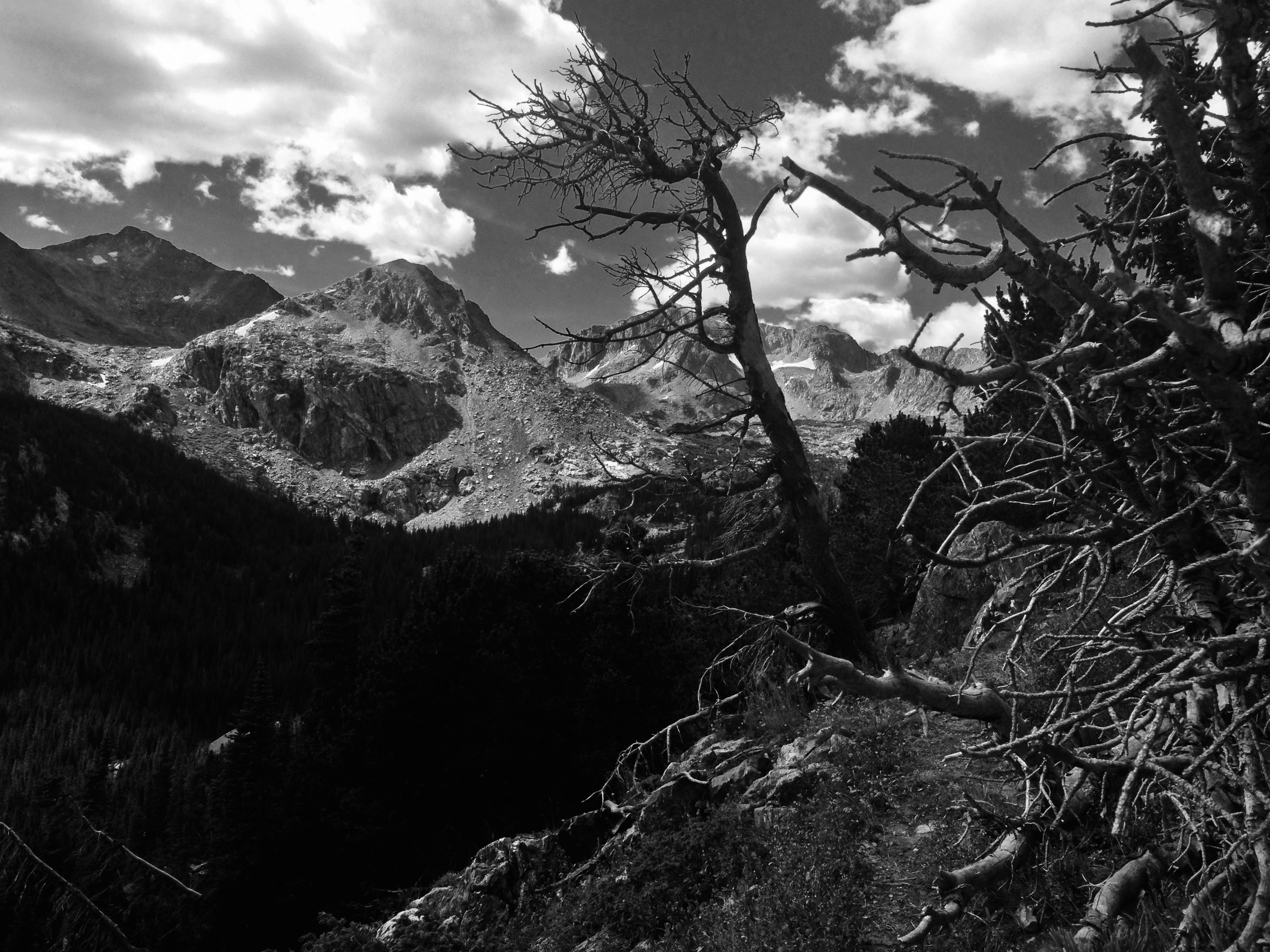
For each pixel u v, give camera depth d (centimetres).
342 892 2577
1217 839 411
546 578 3008
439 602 2842
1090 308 291
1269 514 316
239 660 12700
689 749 1512
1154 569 482
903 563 1780
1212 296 281
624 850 1242
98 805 5331
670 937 940
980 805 598
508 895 1347
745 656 1530
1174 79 283
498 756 2612
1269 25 294
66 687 11725
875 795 925
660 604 2684
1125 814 277
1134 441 388
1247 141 282
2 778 7744
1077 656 395
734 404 1827
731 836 1062
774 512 1586
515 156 1526
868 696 473
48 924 511
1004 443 356
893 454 2256
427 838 2627
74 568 16188
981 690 503
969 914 595
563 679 2850
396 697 2672
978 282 281
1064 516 438
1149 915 471
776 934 740
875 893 750
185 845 3859
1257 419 296
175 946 2431
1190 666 306
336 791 2675
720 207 1468
